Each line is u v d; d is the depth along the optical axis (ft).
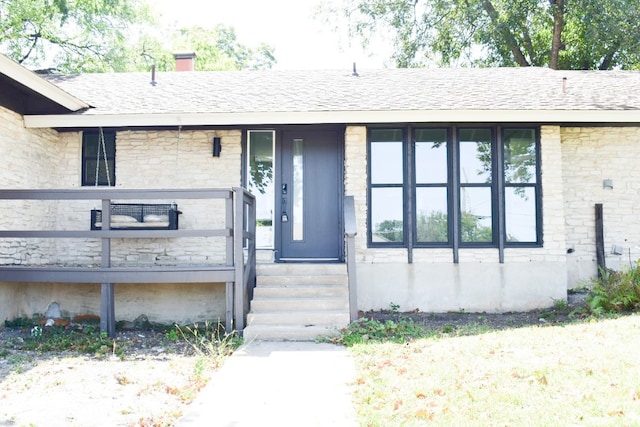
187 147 33.32
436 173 31.91
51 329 28.17
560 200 31.50
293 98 33.22
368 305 31.22
